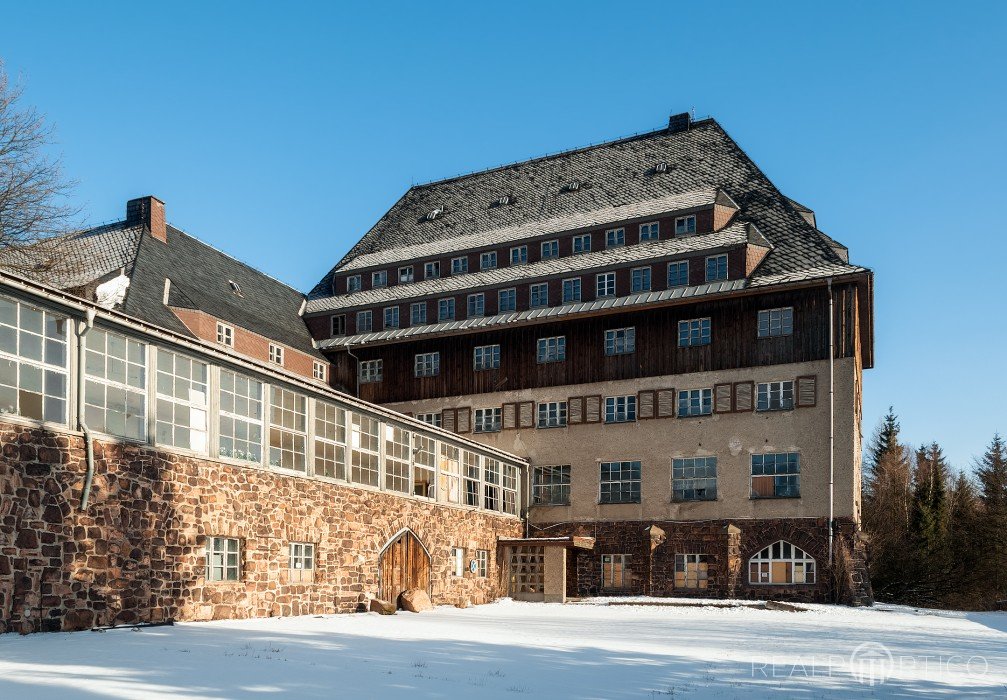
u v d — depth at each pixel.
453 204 54.06
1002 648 20.77
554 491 41.81
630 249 43.12
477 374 44.47
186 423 21.59
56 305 18.16
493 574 37.41
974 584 57.28
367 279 50.19
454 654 16.30
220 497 22.33
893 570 55.25
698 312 40.19
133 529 19.58
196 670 12.91
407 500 31.00
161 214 42.53
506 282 44.72
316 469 26.38
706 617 29.22
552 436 42.25
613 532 40.25
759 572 37.34
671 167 48.31
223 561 22.45
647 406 40.56
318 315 48.97
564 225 46.09
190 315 38.88
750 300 39.19
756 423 38.31
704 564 38.59
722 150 47.56
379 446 29.73
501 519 38.88
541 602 36.94
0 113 34.59
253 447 23.86
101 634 17.23
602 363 41.84
